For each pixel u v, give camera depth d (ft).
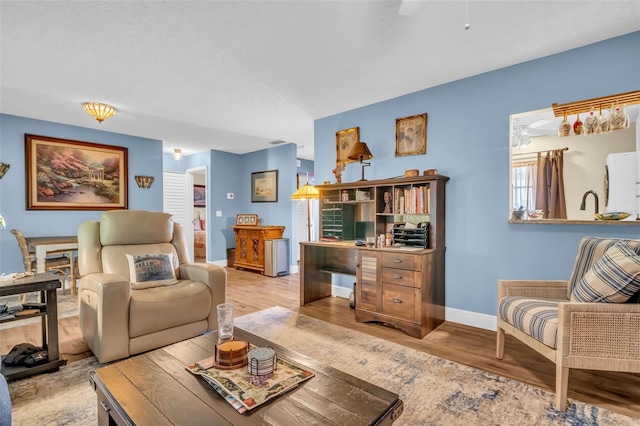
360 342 8.39
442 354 7.66
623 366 5.35
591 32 7.31
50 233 13.76
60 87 10.09
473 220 9.63
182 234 10.37
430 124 10.49
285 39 7.45
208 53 8.06
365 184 10.74
